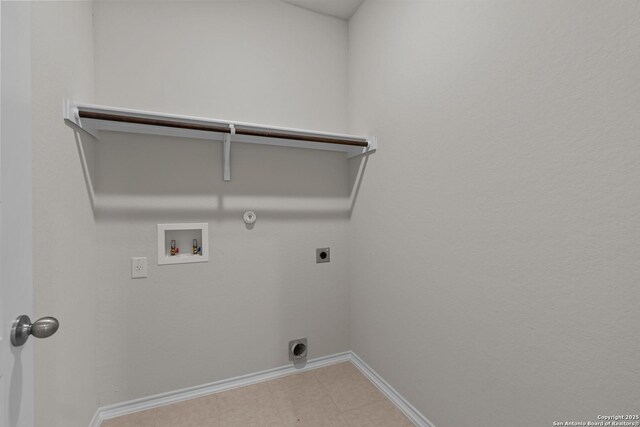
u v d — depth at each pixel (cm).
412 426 138
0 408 56
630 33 66
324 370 188
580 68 75
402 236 147
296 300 186
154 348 152
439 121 122
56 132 100
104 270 142
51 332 63
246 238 172
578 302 77
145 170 149
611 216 70
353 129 192
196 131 148
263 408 151
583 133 75
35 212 85
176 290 156
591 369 75
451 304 118
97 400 141
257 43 174
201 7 161
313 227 190
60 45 104
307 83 188
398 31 147
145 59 150
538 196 86
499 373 99
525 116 89
